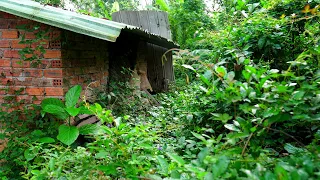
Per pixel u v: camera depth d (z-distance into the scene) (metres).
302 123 1.58
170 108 4.27
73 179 1.71
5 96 3.59
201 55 3.11
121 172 1.74
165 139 2.57
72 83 3.73
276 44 2.81
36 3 3.89
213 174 1.11
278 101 1.31
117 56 5.24
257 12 3.17
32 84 3.54
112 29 3.08
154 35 4.49
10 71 3.56
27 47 3.50
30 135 3.35
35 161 2.38
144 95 5.33
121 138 1.84
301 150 1.43
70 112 2.99
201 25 8.07
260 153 1.46
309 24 2.88
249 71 1.49
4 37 3.52
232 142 1.34
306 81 1.39
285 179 0.97
